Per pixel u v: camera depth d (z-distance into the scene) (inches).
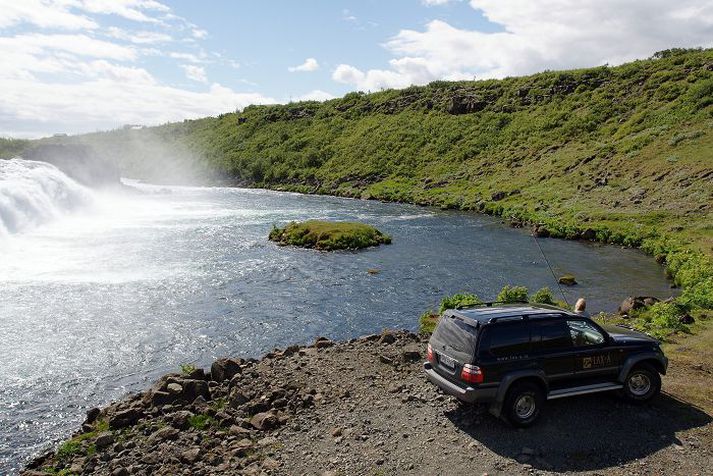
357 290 1005.2
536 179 2529.5
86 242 1424.7
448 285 1050.1
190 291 970.7
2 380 584.1
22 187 1670.8
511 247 1486.2
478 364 376.2
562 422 395.2
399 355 573.3
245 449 390.6
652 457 348.2
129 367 629.3
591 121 2997.0
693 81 2829.7
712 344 591.5
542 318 399.9
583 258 1331.2
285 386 495.2
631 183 2055.9
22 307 840.9
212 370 543.5
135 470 374.0
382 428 409.1
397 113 4485.7
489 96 4047.7
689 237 1408.7
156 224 1815.9
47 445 455.5
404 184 3191.4
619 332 439.2
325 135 4498.0
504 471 337.4
